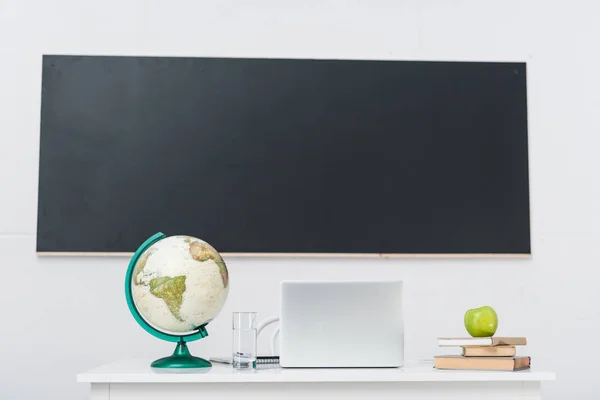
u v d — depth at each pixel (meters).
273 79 2.72
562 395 2.66
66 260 2.62
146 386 1.77
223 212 2.66
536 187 2.73
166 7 2.72
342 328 1.87
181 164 2.67
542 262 2.71
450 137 2.73
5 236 2.61
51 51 2.69
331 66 2.73
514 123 2.75
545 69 2.78
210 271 1.86
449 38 2.77
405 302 2.67
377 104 2.73
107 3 2.71
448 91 2.75
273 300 2.64
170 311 1.83
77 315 2.61
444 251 2.68
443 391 1.79
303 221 2.67
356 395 1.78
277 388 1.78
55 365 2.59
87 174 2.64
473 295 2.68
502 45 2.78
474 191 2.71
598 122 2.77
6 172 2.63
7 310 2.59
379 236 2.68
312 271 2.66
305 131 2.70
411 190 2.70
